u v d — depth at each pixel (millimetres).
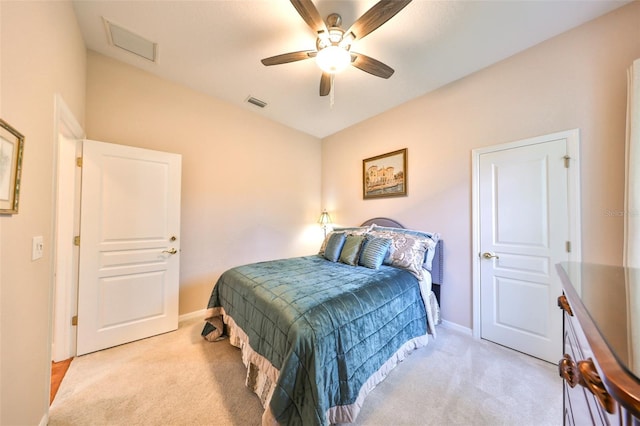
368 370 1492
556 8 1692
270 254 3619
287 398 1154
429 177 2793
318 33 1722
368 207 3543
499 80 2262
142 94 2477
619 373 388
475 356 2037
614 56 1711
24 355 1130
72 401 1521
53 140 1398
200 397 1567
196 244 2867
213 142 3008
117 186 2211
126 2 1687
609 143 1724
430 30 1884
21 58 1072
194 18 1818
